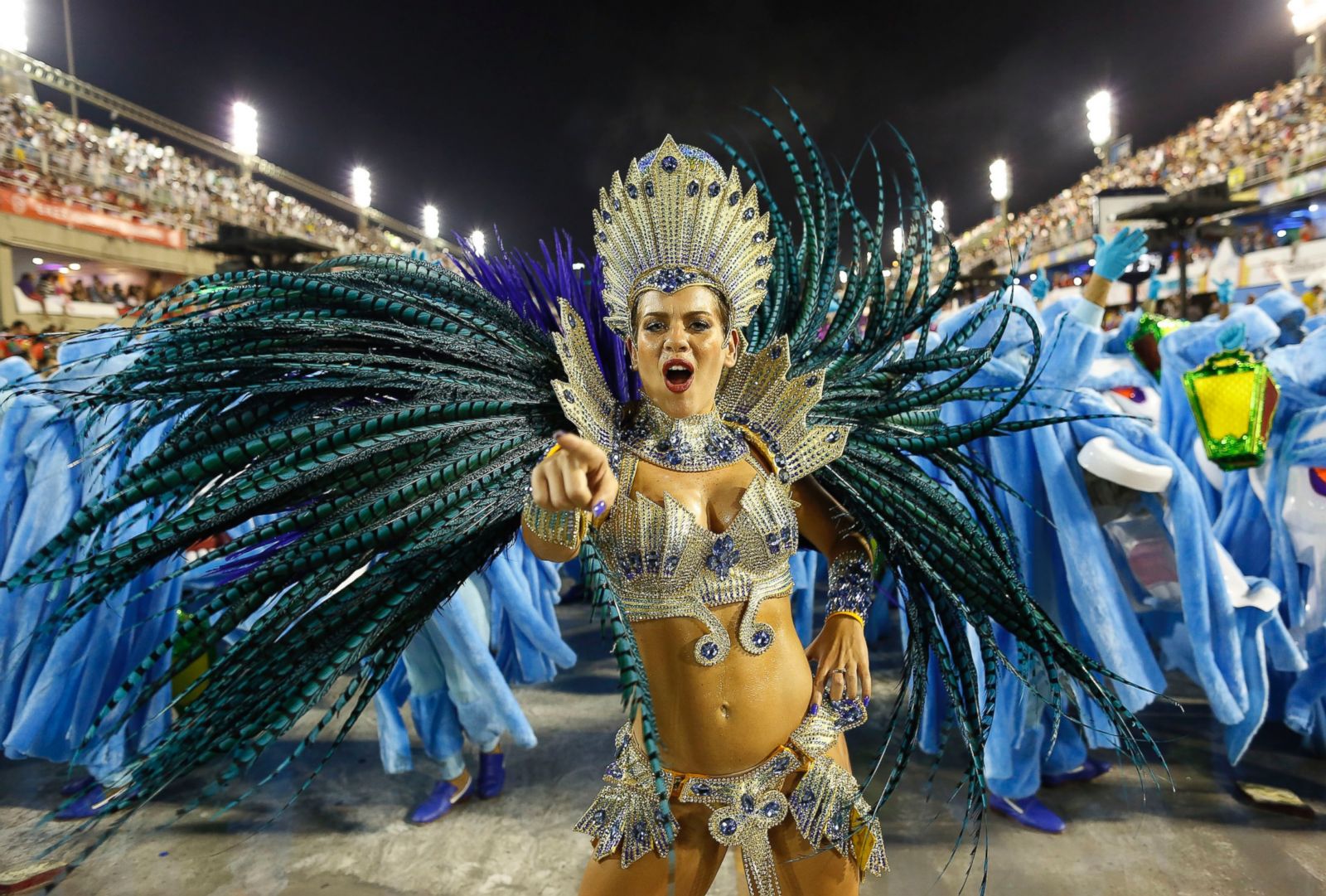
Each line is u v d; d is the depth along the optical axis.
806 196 1.80
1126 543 3.10
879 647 4.95
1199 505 2.87
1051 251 16.22
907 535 1.59
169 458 1.28
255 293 1.46
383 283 1.53
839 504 1.67
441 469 1.26
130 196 12.59
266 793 3.23
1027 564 2.93
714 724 1.43
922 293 1.83
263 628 1.23
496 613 4.26
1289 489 3.29
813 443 1.48
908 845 2.74
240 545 1.20
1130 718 1.54
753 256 1.45
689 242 1.38
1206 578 2.90
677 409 1.40
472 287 1.61
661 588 1.41
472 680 3.03
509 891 2.55
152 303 1.42
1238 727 3.07
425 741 3.08
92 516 1.20
